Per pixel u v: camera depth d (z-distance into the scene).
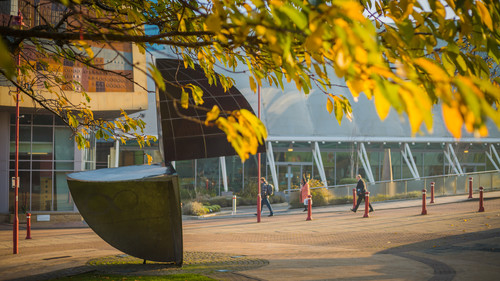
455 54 2.75
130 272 10.06
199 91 4.79
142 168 11.01
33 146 29.09
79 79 25.81
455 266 10.17
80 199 10.05
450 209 22.98
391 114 48.78
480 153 47.97
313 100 48.91
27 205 28.81
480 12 2.50
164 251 10.67
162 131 14.55
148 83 43.03
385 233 16.42
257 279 8.94
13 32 3.38
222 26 2.62
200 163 44.03
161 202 9.89
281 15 2.21
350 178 43.34
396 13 2.81
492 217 18.67
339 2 1.90
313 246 14.34
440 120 47.94
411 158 46.69
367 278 9.03
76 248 15.13
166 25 5.32
